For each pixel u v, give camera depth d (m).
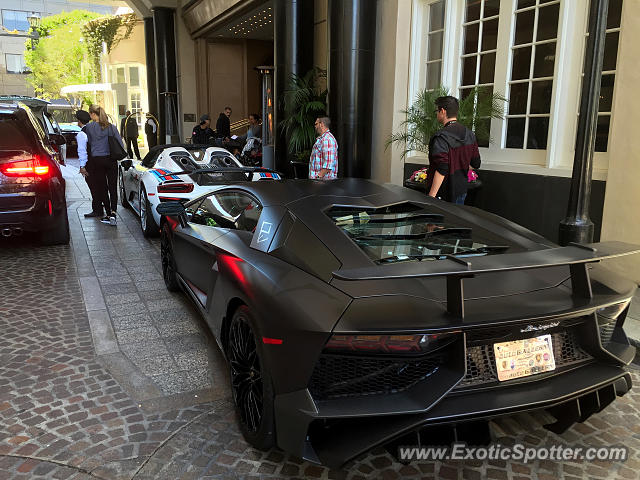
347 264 2.30
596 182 4.88
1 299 4.61
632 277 4.48
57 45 41.47
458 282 1.97
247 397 2.46
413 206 3.05
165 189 6.36
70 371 3.27
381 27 7.55
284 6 9.29
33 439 2.54
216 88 20.12
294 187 3.20
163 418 2.74
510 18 5.86
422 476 2.30
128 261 5.97
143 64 28.50
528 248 2.61
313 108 8.23
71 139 23.94
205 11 16.92
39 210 6.01
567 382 2.22
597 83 3.70
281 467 2.34
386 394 2.03
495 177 6.01
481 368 2.11
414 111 6.41
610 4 4.83
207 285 3.33
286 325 2.09
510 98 5.97
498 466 2.38
